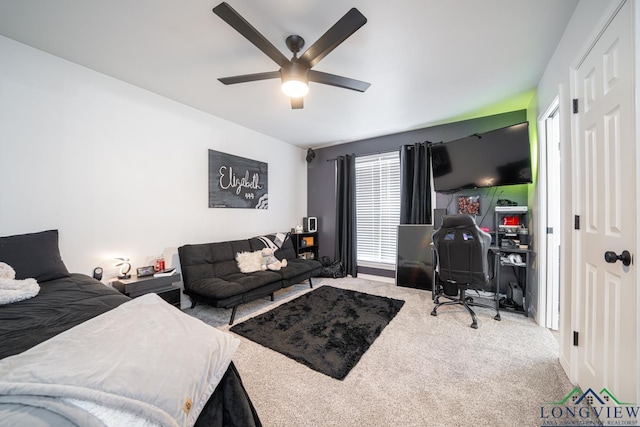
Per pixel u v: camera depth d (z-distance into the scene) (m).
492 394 1.49
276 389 1.54
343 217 4.46
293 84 1.76
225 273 3.00
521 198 3.04
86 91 2.23
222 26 1.72
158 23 1.70
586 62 1.41
